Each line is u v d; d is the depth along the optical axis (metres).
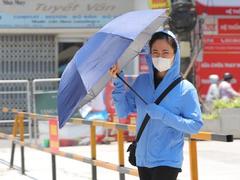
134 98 10.91
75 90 10.27
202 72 40.62
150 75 10.49
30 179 22.61
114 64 10.24
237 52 41.69
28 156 29.17
